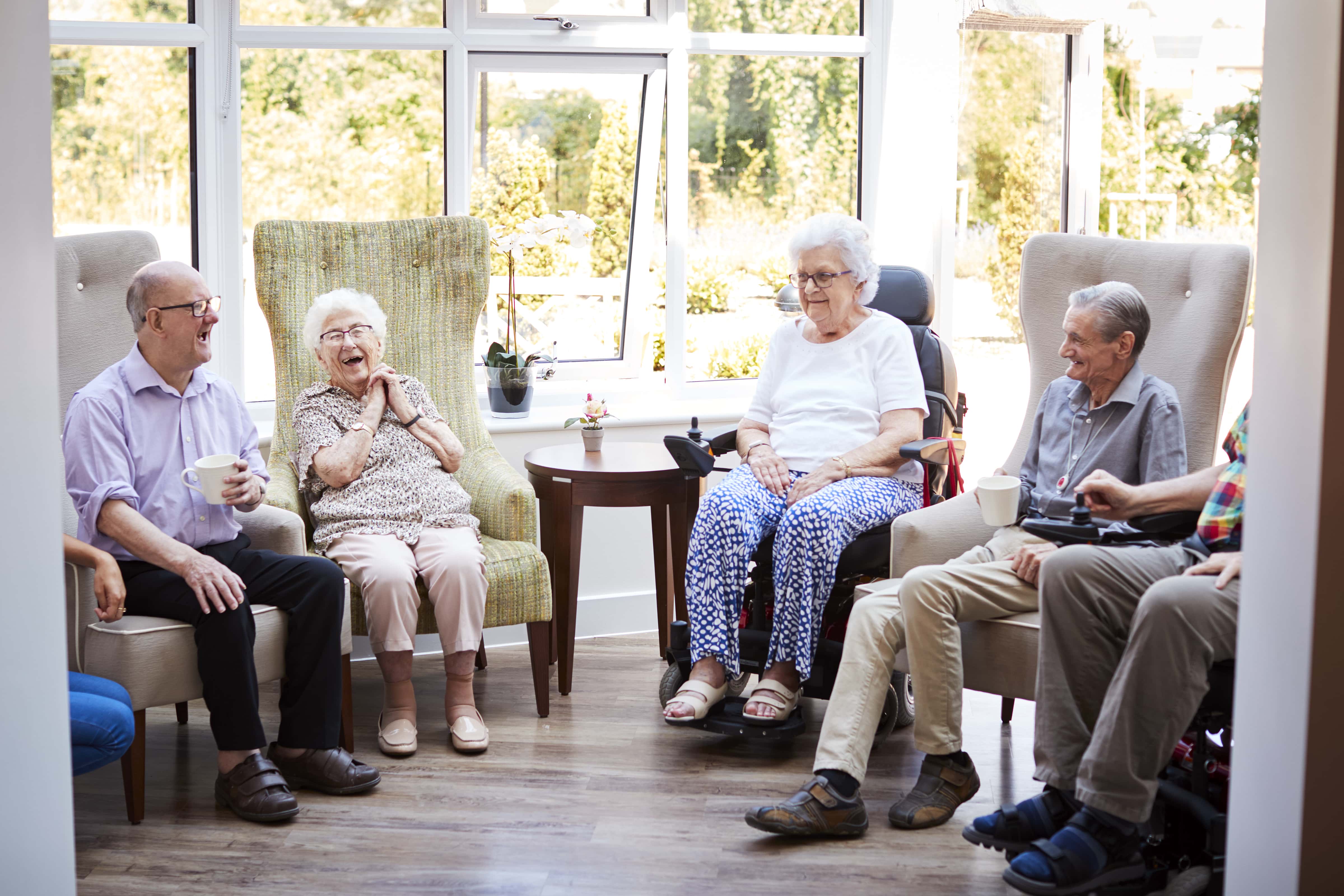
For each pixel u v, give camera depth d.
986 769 2.70
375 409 3.00
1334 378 1.33
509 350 3.83
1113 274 2.81
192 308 2.56
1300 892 1.38
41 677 1.56
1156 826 2.13
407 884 2.18
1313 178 1.35
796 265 3.01
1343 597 1.35
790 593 2.68
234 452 2.70
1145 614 1.96
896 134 4.02
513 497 3.03
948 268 4.04
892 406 2.94
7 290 1.48
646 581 3.80
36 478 1.54
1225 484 2.13
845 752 2.35
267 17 3.53
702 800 2.54
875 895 2.13
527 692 3.21
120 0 3.38
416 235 3.34
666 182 3.93
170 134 3.49
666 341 4.01
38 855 1.56
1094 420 2.55
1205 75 4.14
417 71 3.67
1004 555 2.55
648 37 3.81
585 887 2.17
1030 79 4.09
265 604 2.57
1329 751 1.36
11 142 1.49
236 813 2.47
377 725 2.98
